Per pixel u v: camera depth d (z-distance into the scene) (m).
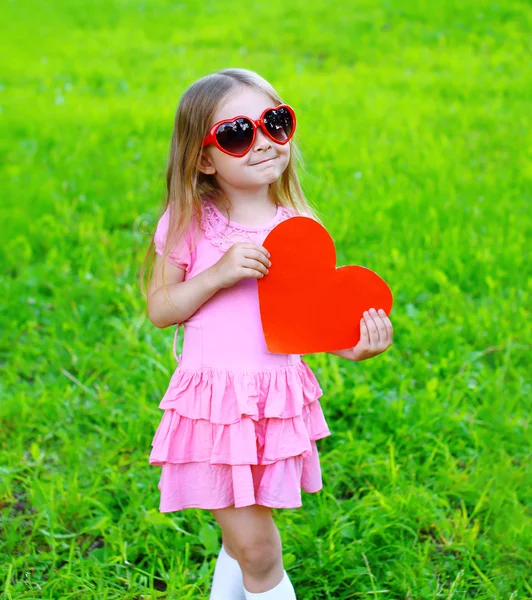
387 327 2.05
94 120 7.13
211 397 2.01
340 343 2.07
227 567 2.23
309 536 2.58
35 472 2.93
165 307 2.03
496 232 4.84
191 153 2.03
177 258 2.07
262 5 11.42
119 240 4.91
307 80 8.20
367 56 9.16
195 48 9.73
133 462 3.01
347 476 2.97
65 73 8.75
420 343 3.76
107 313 4.16
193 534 2.65
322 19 10.55
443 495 2.80
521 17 10.15
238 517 2.05
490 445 3.07
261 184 2.01
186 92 2.06
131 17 11.26
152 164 6.18
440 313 4.05
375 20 10.31
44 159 6.27
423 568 2.47
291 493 2.03
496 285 4.29
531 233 4.93
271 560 2.07
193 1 11.91
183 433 2.05
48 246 4.90
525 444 3.10
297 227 1.98
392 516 2.66
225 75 2.06
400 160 6.11
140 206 5.45
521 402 3.36
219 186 2.12
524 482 2.85
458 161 6.04
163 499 2.07
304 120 6.95
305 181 5.46
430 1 10.73
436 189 5.57
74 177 5.88
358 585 2.46
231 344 2.02
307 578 2.48
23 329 4.01
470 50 9.16
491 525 2.69
